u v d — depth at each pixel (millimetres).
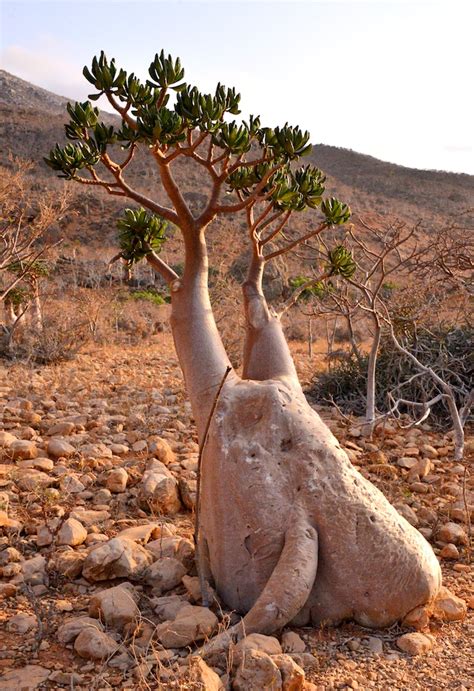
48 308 17438
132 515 5367
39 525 4922
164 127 3602
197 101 3615
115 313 19672
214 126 3699
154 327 21203
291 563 3477
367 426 7945
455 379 9117
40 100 136875
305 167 4488
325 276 4836
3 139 69875
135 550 4238
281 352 4234
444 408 9031
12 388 10031
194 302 4109
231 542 3734
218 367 3992
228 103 3842
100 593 3711
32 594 3672
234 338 13492
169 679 3016
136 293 26828
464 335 9523
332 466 3721
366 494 3732
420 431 8375
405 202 75750
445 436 8156
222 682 3039
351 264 4852
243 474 3719
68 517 5176
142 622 3590
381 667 3340
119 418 8219
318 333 20656
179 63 3615
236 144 3828
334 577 3615
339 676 3240
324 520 3615
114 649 3348
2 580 4172
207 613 3535
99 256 38094
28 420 7969
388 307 9203
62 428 7488
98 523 5098
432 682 3240
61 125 76188
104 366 13211
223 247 17656
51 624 3625
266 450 3764
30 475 5785
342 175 91625
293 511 3648
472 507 5602
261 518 3662
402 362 9266
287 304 4637
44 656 3371
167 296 28438
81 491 5695
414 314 9117
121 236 4273
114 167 3928
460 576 4496
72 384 10453
